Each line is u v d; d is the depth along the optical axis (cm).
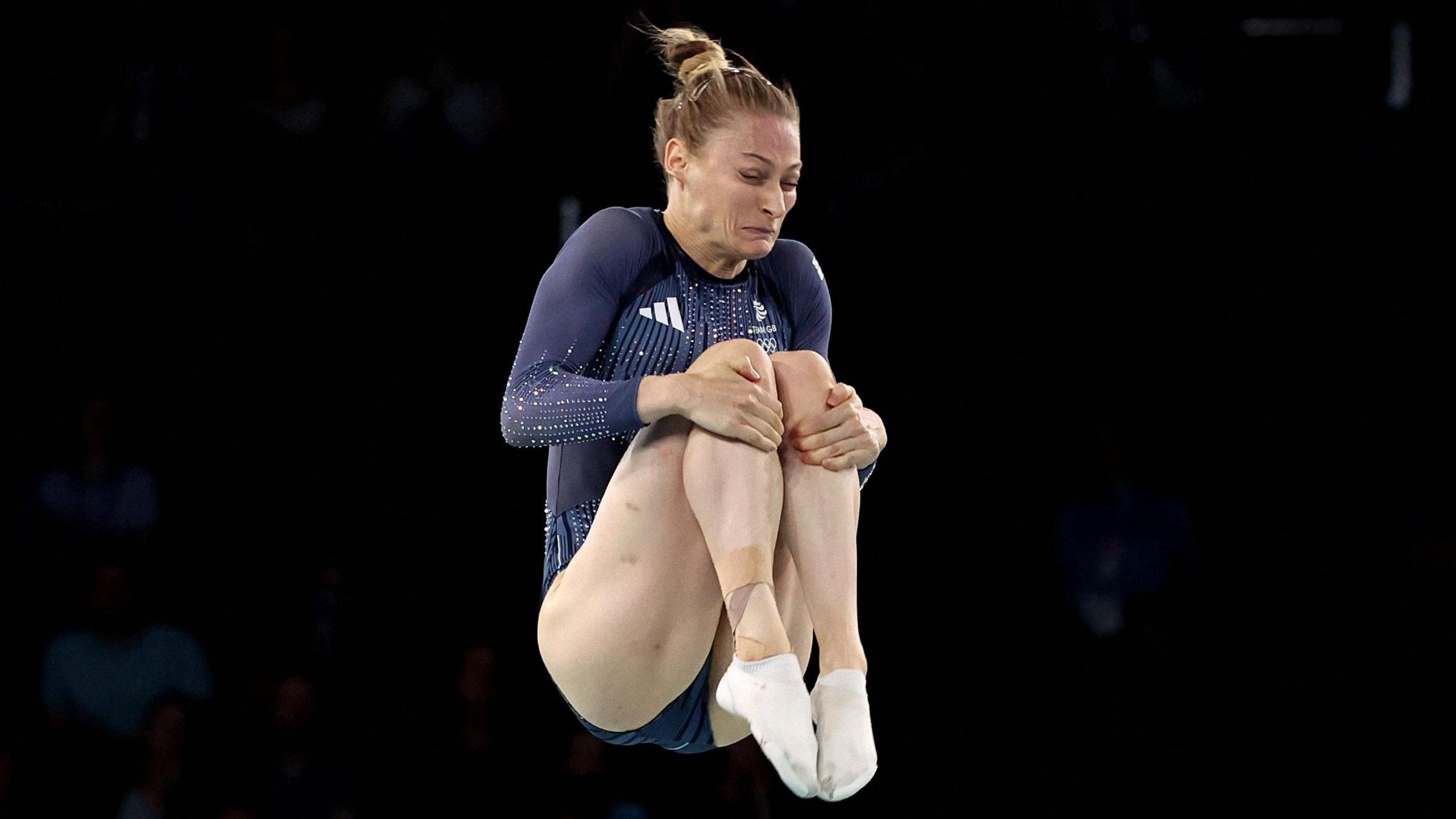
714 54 938
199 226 2217
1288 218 2314
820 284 1001
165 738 1920
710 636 891
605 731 968
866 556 2214
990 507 2223
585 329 885
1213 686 2122
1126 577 2130
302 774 1964
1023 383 2266
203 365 2206
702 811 1956
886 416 2255
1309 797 2077
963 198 2297
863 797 2094
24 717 1988
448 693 2105
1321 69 2392
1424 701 2108
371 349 2228
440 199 2231
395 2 2262
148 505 2108
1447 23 2369
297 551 2166
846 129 2302
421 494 2209
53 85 2239
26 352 2180
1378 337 2275
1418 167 2333
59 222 2209
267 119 2219
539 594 2189
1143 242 2306
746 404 810
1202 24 2391
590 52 2266
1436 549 2180
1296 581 2198
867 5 2320
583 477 952
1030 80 2328
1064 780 2095
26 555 2059
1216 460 2256
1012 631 2167
